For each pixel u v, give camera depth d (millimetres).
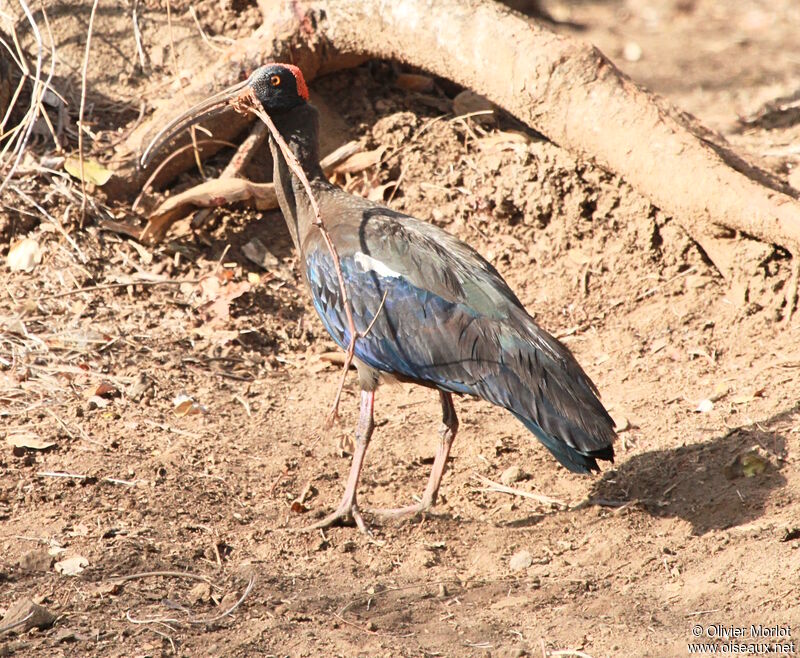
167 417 10727
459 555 9000
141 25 14781
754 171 13344
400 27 13711
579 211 13234
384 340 9500
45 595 7852
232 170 13656
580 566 8633
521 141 13859
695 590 7984
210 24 15055
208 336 12094
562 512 9508
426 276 9414
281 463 10188
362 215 9961
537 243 13414
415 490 9984
